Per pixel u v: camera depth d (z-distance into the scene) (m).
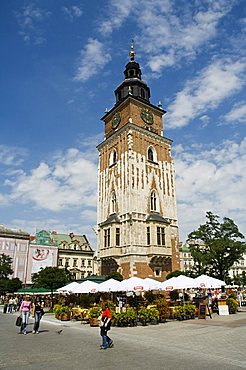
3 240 85.81
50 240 95.88
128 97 51.59
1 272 72.50
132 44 60.19
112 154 52.47
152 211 47.19
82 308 32.06
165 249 44.94
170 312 27.92
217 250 40.09
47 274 50.06
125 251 43.84
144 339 17.39
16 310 47.34
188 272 44.81
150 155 51.28
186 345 15.09
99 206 52.53
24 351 14.05
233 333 18.33
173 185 52.09
